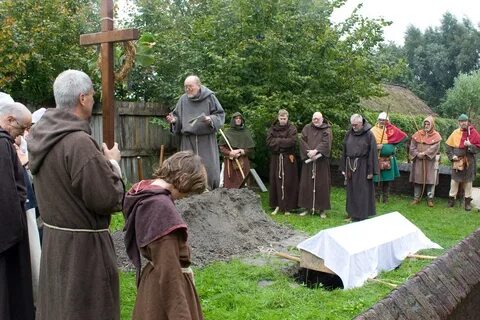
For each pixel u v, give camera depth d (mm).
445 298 3090
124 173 10625
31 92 9734
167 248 2496
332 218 8852
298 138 9508
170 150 11398
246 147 9562
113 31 4359
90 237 2930
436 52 42875
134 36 4277
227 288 4992
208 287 5000
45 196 2936
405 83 38906
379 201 10742
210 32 11180
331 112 10852
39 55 9047
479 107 29938
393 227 6035
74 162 2816
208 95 6875
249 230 6750
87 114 3037
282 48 10719
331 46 11078
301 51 11070
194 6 13500
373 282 5180
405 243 6066
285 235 7090
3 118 3695
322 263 5285
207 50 10984
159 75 11352
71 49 9820
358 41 11445
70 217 2893
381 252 5586
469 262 3637
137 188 2691
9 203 3271
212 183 7035
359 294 4844
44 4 9773
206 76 10703
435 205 10469
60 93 2949
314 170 8984
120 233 6223
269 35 10445
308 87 11016
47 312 2951
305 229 7711
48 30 9383
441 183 11297
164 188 2645
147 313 2580
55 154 2875
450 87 42969
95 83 9531
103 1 4395
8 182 3279
